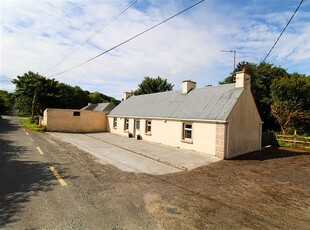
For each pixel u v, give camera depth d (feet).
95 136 83.61
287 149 64.03
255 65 111.55
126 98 110.11
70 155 44.16
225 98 56.18
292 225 19.45
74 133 91.15
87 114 100.17
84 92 220.64
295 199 25.96
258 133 61.87
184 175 34.35
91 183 27.48
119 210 20.24
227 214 20.86
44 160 38.29
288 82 80.64
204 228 17.87
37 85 139.33
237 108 52.75
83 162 38.70
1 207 19.83
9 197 22.06
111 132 99.50
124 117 87.61
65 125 94.99
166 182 30.01
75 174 30.99
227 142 49.24
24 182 26.63
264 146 68.44
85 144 61.26
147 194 24.76
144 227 17.44
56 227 16.76
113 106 154.20
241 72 56.08
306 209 23.18
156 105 78.02
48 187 25.27
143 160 43.91
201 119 53.62
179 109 65.00
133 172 34.22
